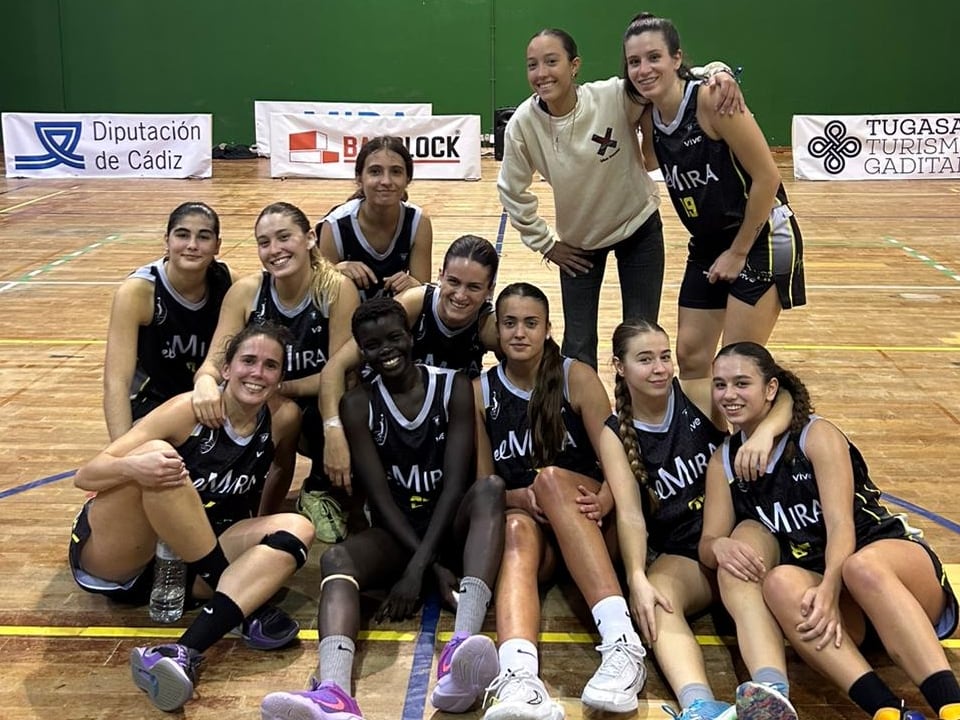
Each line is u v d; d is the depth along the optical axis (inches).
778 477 102.4
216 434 109.0
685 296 138.6
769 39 592.4
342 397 117.9
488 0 594.6
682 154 125.8
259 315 127.5
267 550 103.6
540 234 152.7
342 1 597.3
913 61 589.3
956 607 97.4
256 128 572.7
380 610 109.2
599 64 599.8
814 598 93.2
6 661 102.9
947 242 340.2
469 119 470.0
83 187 454.9
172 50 603.8
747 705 82.6
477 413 117.7
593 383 118.3
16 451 158.2
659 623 100.3
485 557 104.1
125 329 124.0
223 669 102.0
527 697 89.6
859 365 203.6
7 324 234.7
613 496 110.6
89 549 107.8
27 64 606.2
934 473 147.9
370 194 139.9
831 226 370.0
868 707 88.3
